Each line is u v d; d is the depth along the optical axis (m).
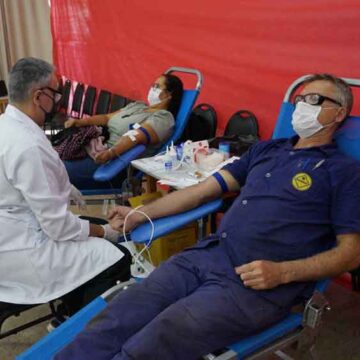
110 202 3.07
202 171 2.07
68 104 5.46
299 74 2.51
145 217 1.64
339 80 1.60
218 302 1.27
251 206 1.51
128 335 1.30
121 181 2.65
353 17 2.17
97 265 1.64
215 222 2.13
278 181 1.51
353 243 1.35
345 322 2.00
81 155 2.72
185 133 3.04
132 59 4.19
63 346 1.29
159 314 1.27
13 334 1.76
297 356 1.75
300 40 2.46
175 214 1.68
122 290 1.47
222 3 2.92
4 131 1.50
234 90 2.99
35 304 1.52
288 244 1.41
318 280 1.36
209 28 3.08
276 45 2.61
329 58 2.33
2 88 5.69
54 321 1.80
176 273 1.44
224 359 1.20
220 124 3.17
